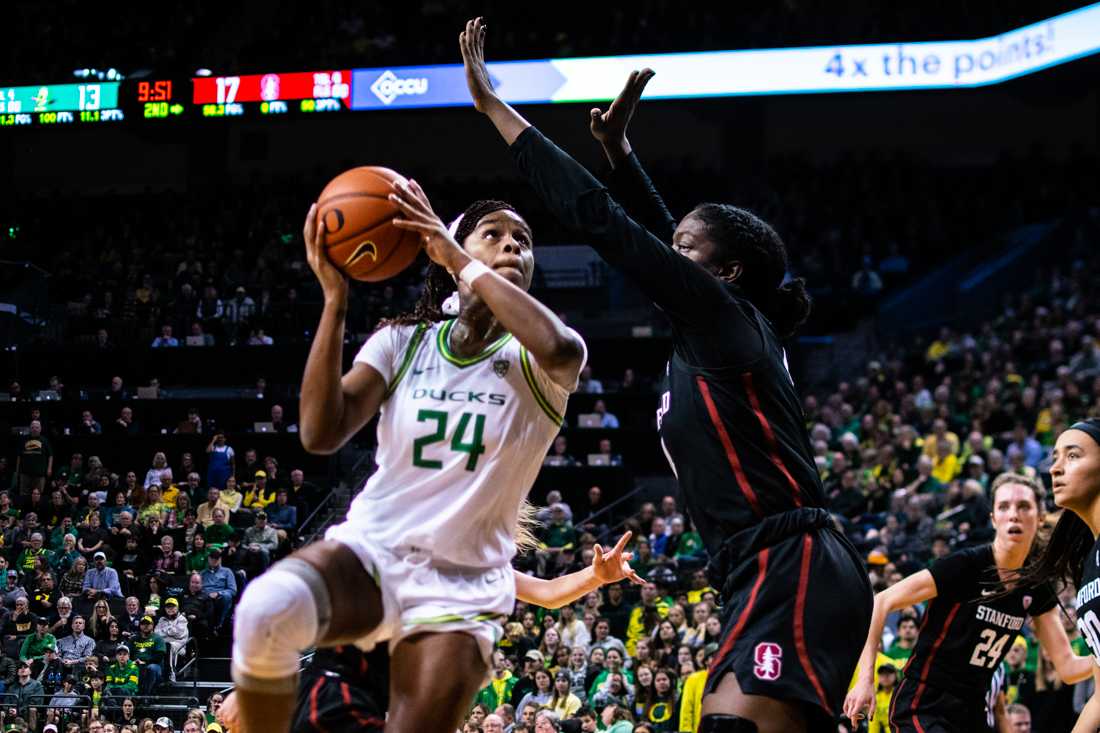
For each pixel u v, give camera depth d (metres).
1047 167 25.72
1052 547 4.59
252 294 22.20
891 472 15.70
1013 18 22.25
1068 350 19.58
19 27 24.47
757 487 3.09
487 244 3.10
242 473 16.41
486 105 3.32
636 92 3.63
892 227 25.22
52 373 19.88
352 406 2.91
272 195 25.50
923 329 23.09
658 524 14.71
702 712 3.04
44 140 27.86
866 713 4.86
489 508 2.90
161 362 19.75
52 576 12.92
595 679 10.83
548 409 2.98
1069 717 10.38
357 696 3.15
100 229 24.67
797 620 2.96
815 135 27.31
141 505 14.98
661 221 3.79
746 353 3.12
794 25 22.84
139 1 25.02
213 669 12.01
